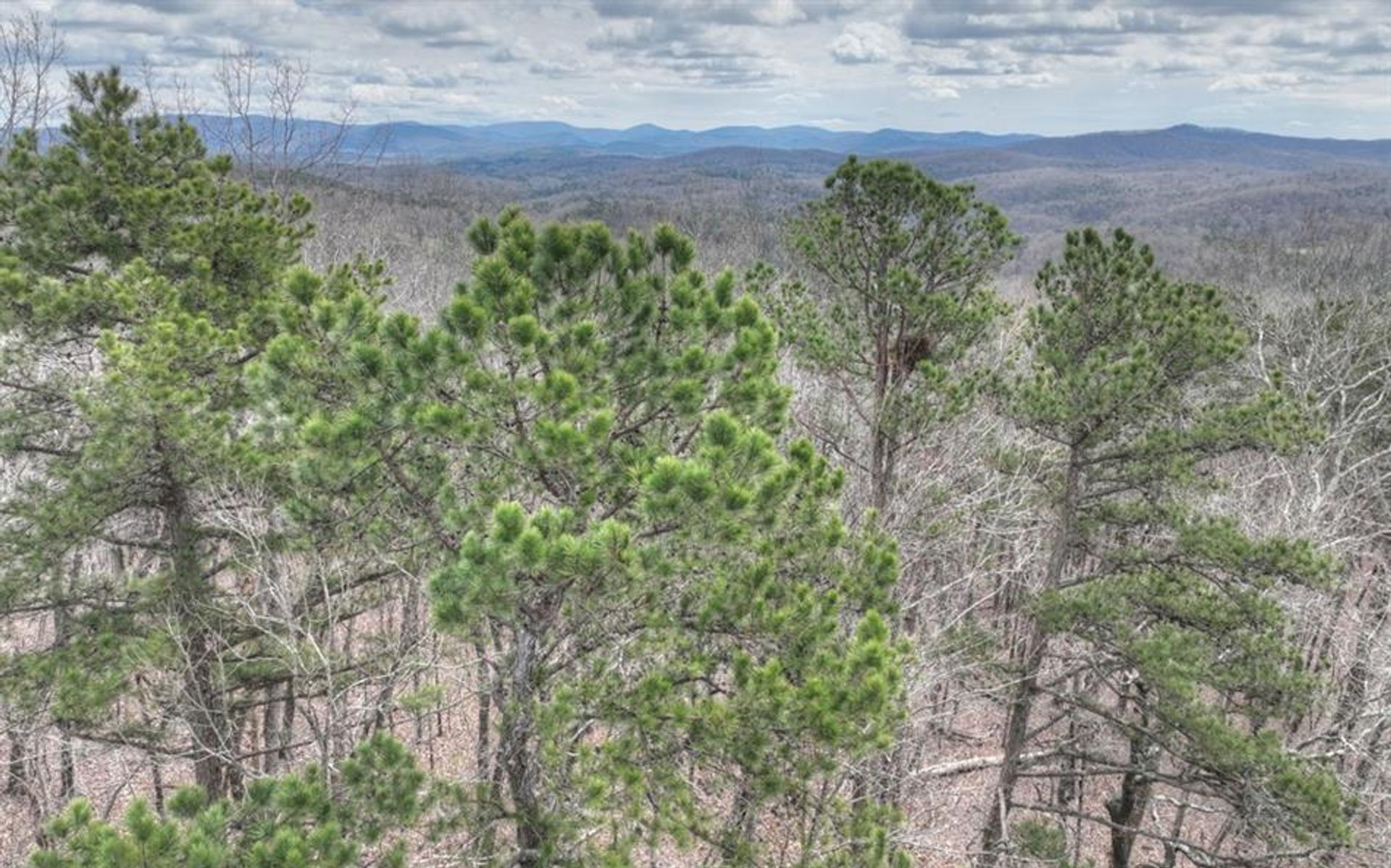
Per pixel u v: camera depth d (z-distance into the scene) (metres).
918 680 11.91
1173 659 10.84
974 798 17.59
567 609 6.52
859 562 7.59
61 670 8.97
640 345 6.89
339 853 5.47
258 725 15.37
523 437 6.46
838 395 16.31
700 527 5.99
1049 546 17.31
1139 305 11.39
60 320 9.34
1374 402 20.97
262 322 10.66
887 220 12.86
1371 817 13.58
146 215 10.77
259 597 10.30
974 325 13.73
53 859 4.94
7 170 10.58
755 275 14.71
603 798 6.23
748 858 6.37
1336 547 16.27
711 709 6.15
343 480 7.11
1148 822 19.27
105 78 11.39
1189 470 11.59
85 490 9.05
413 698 9.61
